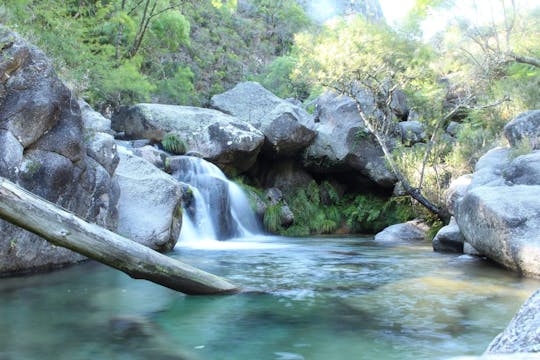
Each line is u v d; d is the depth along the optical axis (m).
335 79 13.52
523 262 6.59
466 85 13.76
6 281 6.09
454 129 15.88
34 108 6.46
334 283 6.22
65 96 7.08
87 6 19.00
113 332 4.01
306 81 14.30
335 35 14.16
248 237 14.47
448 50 13.16
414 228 13.75
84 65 14.38
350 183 18.06
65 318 4.41
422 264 7.99
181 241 11.84
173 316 4.52
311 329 4.12
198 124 15.00
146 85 16.94
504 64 12.22
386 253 9.78
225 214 13.65
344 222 17.44
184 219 12.26
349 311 4.73
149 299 5.20
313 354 3.50
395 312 4.68
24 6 12.30
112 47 17.19
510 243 6.84
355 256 9.26
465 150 13.13
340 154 16.64
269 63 32.81
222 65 28.94
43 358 3.38
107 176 8.16
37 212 4.37
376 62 13.48
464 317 4.48
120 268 4.83
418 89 14.88
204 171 13.90
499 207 7.14
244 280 6.42
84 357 3.41
